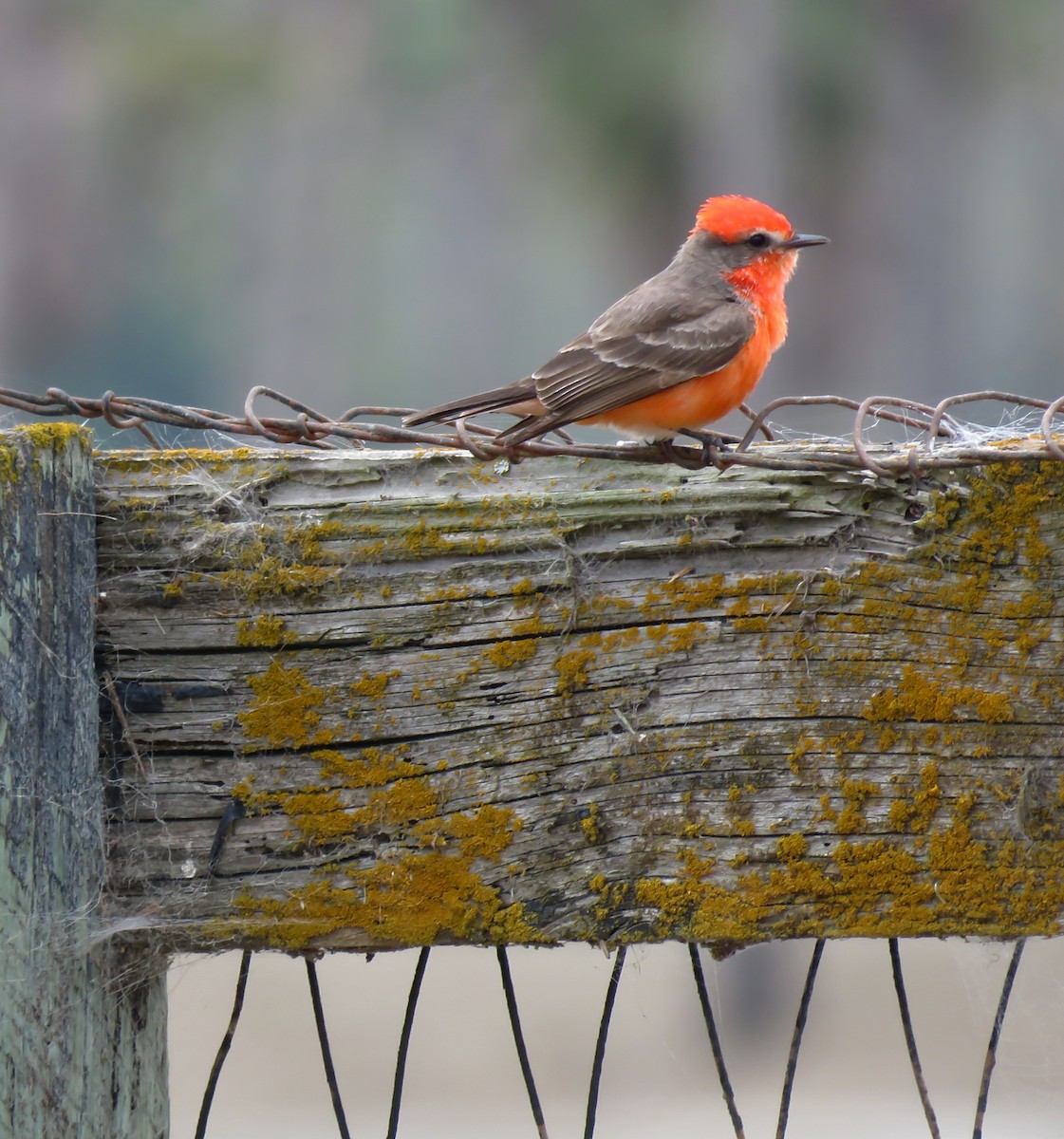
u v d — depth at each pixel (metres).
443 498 5.32
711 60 24.09
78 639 5.08
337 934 5.27
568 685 5.29
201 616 5.28
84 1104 5.06
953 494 5.25
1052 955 16.81
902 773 5.27
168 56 24.31
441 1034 19.25
